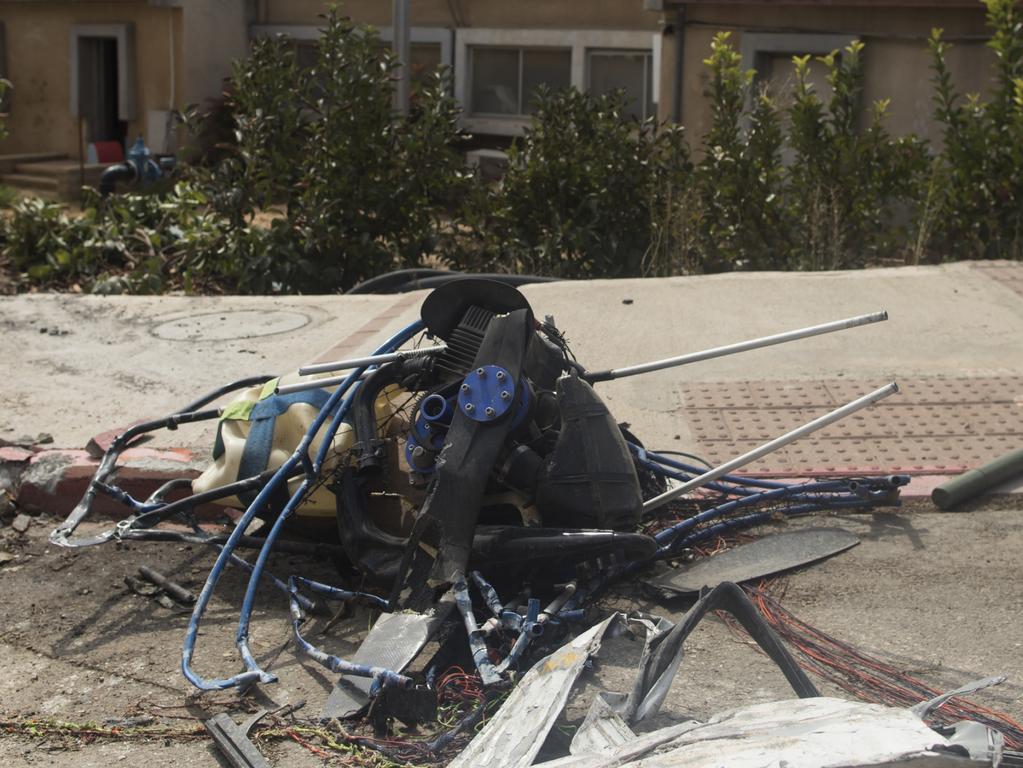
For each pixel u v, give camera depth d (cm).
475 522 406
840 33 1413
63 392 672
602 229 1098
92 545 461
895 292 797
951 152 1016
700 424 595
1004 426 580
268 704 389
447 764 341
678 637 334
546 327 475
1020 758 260
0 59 2344
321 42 1120
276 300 859
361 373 470
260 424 482
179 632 443
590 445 420
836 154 1043
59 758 364
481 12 2075
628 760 283
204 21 2178
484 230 1144
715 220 1075
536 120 1130
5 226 1257
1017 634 415
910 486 526
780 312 763
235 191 1103
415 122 1190
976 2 1309
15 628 450
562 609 414
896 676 389
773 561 468
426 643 385
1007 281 812
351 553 438
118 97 2308
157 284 1100
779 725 282
